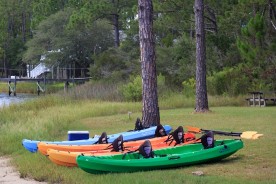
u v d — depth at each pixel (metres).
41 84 68.12
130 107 27.08
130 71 45.12
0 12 90.62
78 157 10.26
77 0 67.19
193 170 10.52
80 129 19.38
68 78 61.66
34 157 13.25
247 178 9.47
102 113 25.45
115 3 58.56
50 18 66.94
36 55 68.88
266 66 27.42
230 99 30.19
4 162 13.88
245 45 26.83
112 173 10.40
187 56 40.34
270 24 27.86
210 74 35.19
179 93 34.22
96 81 45.47
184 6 37.09
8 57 87.25
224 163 11.16
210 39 37.38
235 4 34.69
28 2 91.44
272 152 12.16
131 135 15.12
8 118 22.64
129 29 52.78
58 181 10.77
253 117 20.83
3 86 68.62
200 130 15.04
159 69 40.41
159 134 14.26
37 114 23.75
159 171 10.48
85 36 64.00
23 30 89.81
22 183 10.95
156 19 42.09
